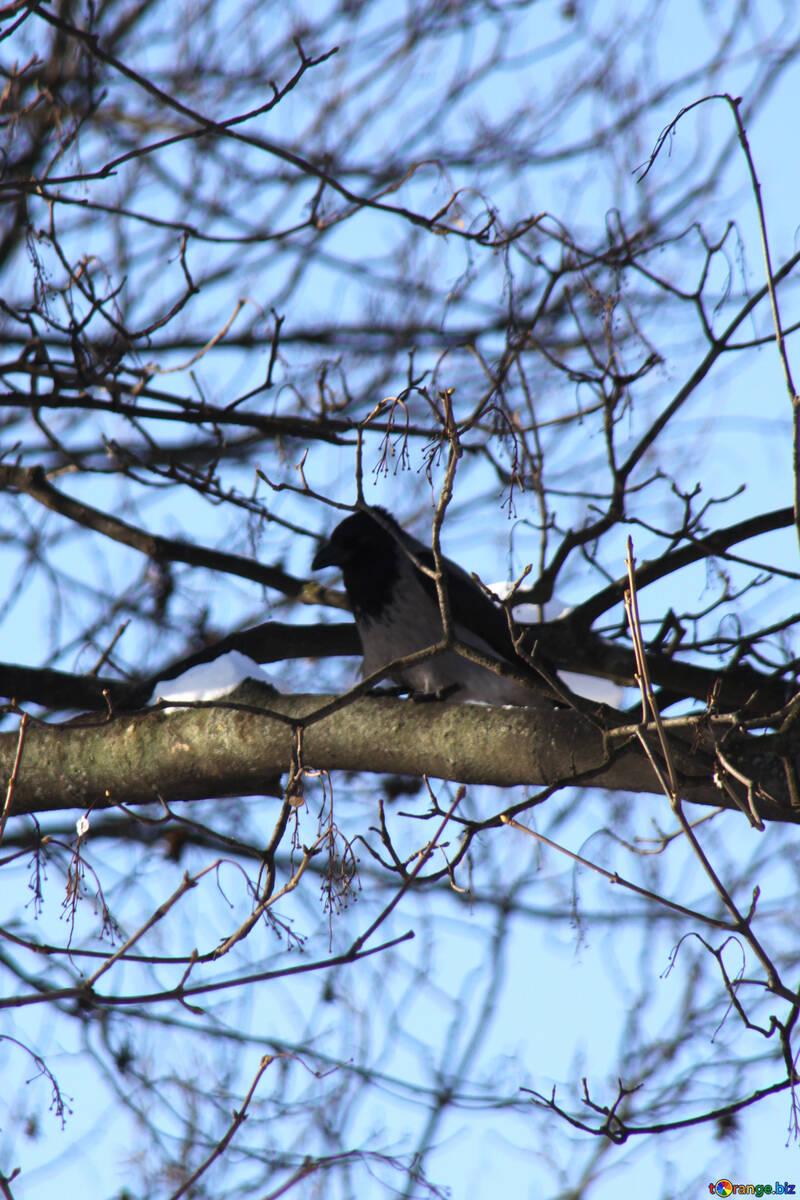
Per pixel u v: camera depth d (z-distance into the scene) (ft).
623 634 38.09
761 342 32.99
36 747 29.68
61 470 36.22
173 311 32.89
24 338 45.62
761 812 24.39
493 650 37.70
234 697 28.66
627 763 25.32
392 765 27.17
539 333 43.09
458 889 22.88
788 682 35.35
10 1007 21.24
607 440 33.09
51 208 31.32
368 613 38.73
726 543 36.55
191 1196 33.99
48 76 38.34
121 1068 36.60
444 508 22.09
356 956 21.83
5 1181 24.85
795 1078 22.62
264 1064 23.38
